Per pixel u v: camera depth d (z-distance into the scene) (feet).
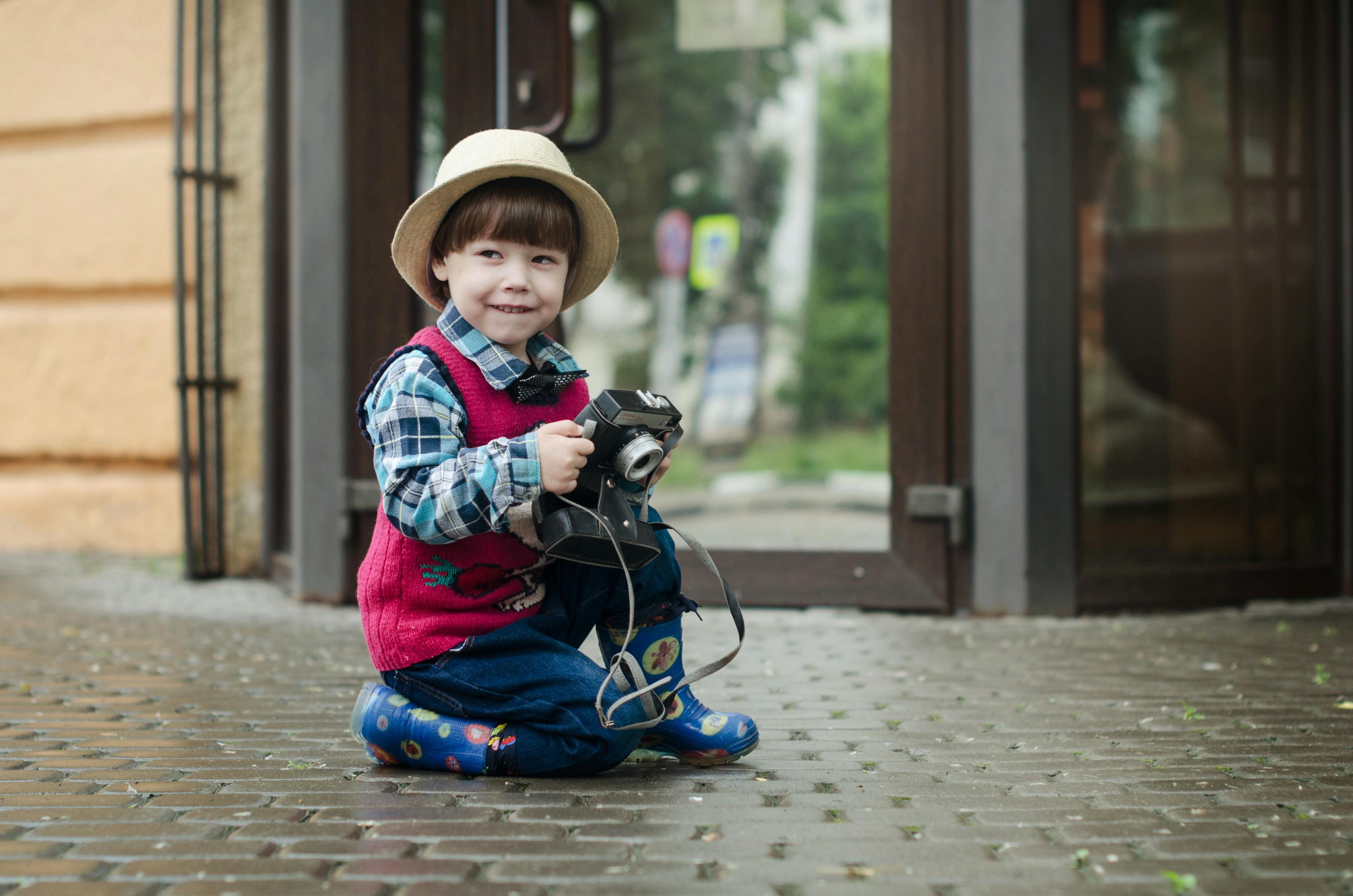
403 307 14.12
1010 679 9.78
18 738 7.62
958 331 13.37
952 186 13.35
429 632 6.55
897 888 4.90
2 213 20.25
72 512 19.67
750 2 20.67
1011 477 13.14
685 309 45.88
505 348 6.63
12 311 20.33
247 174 16.61
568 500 6.13
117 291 19.51
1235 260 14.37
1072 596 13.21
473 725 6.61
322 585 14.30
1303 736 7.75
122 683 9.61
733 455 46.03
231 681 9.72
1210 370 14.19
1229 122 14.39
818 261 64.64
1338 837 5.59
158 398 18.99
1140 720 8.25
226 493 16.67
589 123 16.30
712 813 5.93
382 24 14.02
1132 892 4.88
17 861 5.19
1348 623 12.84
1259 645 11.42
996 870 5.13
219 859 5.21
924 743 7.54
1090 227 13.56
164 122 19.25
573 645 7.00
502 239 6.39
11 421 20.13
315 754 7.24
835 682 9.62
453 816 5.85
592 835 5.57
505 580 6.64
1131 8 13.85
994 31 13.15
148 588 15.60
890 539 13.47
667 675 6.89
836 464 45.78
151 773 6.73
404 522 6.12
